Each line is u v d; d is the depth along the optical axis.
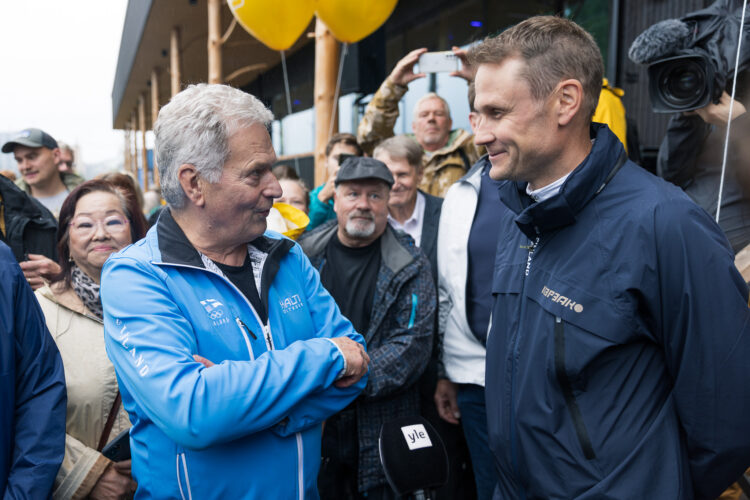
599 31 4.56
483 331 1.99
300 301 1.28
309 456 1.19
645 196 1.08
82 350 1.57
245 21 3.54
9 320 1.23
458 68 2.67
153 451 1.10
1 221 2.77
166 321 1.05
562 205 1.10
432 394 2.25
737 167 1.62
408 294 1.98
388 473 1.09
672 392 1.10
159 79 16.17
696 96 1.58
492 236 1.99
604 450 1.08
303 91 10.47
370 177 1.95
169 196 1.14
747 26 1.54
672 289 1.04
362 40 4.21
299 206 2.85
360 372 1.18
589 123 1.17
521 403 1.18
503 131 1.11
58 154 3.61
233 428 0.99
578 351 1.09
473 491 2.29
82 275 1.63
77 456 1.48
